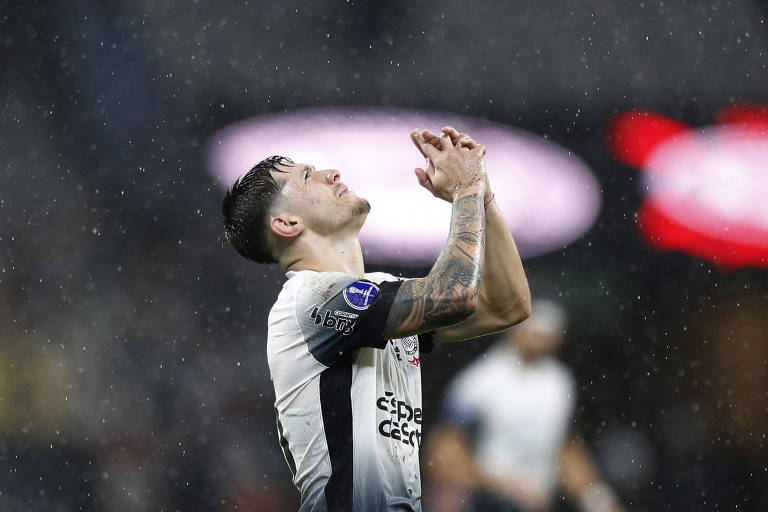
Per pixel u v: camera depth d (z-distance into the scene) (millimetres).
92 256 30062
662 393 27578
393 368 9750
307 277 9617
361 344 9281
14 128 32062
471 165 9789
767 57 34938
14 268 30062
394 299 9156
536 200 27094
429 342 10555
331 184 10344
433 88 35281
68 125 32438
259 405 26812
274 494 24406
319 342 9336
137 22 33531
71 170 31766
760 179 30297
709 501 25438
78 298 29328
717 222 29188
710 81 34750
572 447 16641
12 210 31141
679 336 28484
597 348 28344
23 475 25062
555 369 15828
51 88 32781
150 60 33531
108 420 26172
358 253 10336
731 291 28734
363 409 9367
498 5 38656
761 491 25656
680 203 29609
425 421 25016
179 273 29891
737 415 27203
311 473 9445
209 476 24734
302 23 35156
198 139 32875
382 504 9172
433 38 36031
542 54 35562
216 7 34156
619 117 33219
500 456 15477
